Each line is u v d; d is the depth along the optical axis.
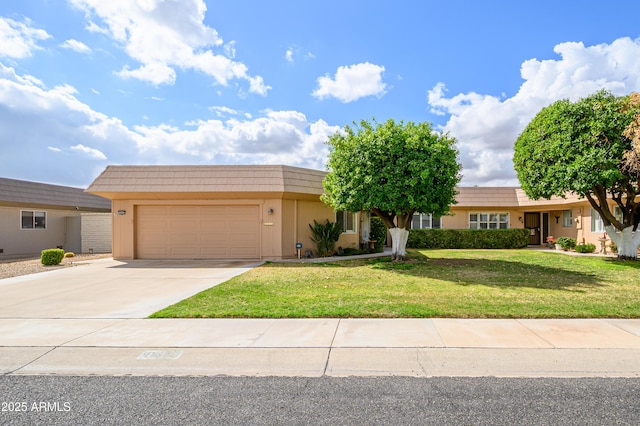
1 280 10.59
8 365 4.38
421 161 11.61
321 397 3.57
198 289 8.95
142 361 4.47
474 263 13.52
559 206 20.89
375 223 19.84
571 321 5.82
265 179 15.10
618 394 3.57
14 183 19.83
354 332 5.38
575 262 13.60
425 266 12.79
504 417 3.18
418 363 4.33
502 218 23.47
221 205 15.77
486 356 4.49
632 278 9.95
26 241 20.17
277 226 15.51
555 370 4.11
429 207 12.25
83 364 4.40
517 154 14.19
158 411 3.33
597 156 11.25
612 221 13.73
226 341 5.08
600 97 12.17
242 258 15.66
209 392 3.70
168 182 15.19
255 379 3.99
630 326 5.54
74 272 12.12
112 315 6.49
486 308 6.56
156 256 15.89
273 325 5.77
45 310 6.88
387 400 3.50
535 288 8.56
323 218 17.25
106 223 21.00
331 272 11.53
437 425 3.06
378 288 8.76
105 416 3.25
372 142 12.03
